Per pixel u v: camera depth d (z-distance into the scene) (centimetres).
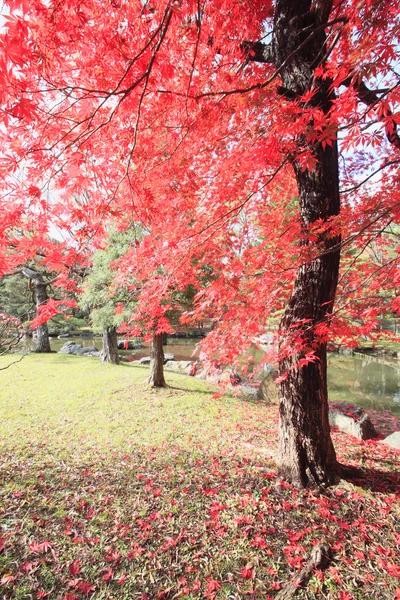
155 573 256
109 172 249
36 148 199
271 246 339
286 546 278
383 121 143
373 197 308
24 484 383
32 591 238
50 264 271
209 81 267
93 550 279
